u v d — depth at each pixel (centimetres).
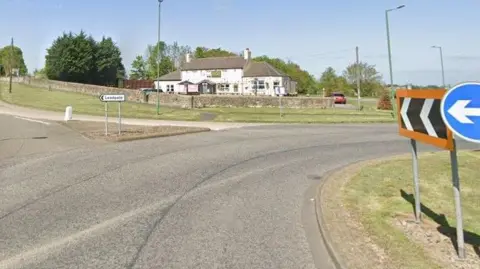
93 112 2805
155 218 518
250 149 1166
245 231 470
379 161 926
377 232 439
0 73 8200
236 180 754
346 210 528
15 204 578
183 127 1781
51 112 2769
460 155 999
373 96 7575
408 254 377
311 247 419
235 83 6362
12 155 1017
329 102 3962
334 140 1407
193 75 6662
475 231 443
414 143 475
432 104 385
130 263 379
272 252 406
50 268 369
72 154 1043
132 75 8862
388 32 2728
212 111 3262
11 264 377
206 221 507
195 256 396
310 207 573
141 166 884
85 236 451
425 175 752
